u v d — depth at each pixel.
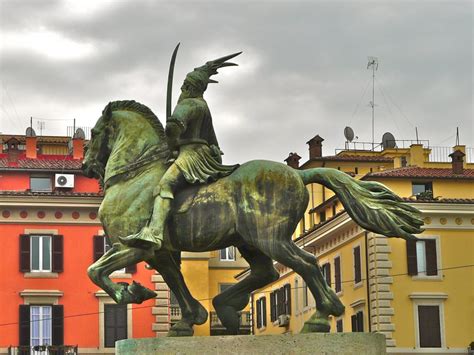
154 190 14.12
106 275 13.98
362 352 13.25
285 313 68.25
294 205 14.03
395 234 14.08
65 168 63.53
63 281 60.09
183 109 14.21
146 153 14.53
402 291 57.16
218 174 14.20
